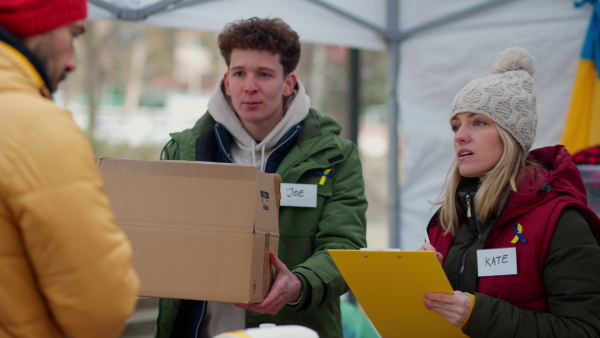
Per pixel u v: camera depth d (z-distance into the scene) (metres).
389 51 4.66
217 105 2.65
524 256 2.03
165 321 2.49
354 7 4.49
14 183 1.28
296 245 2.53
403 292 2.01
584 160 3.49
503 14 4.22
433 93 4.52
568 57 3.98
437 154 4.51
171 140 2.74
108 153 14.05
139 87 18.12
